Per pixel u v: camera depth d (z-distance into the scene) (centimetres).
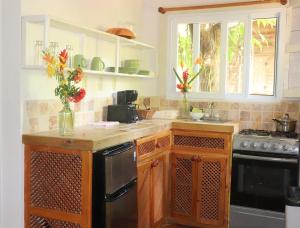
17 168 242
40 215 238
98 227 225
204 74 414
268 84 386
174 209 355
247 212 330
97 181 223
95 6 321
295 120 357
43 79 260
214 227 342
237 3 385
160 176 331
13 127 242
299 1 338
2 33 242
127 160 254
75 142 223
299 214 221
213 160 336
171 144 352
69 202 229
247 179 329
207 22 408
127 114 327
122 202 245
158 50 425
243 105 389
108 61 348
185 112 400
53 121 271
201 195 343
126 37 335
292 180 312
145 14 423
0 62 243
